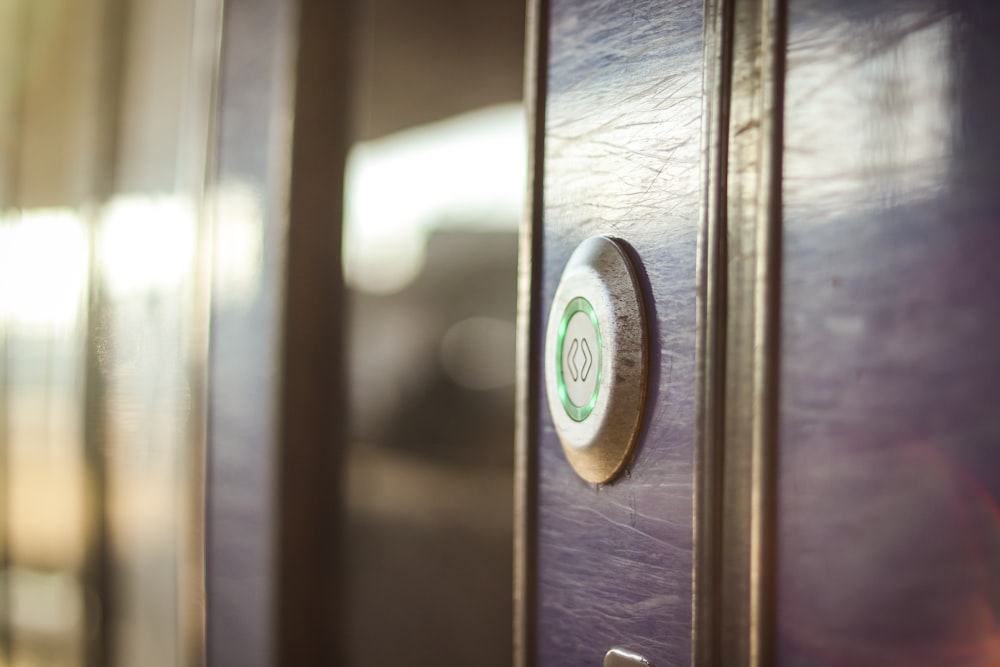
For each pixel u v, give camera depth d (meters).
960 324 0.52
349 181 1.60
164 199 1.66
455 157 2.02
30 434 1.84
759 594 0.62
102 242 1.74
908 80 0.55
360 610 1.66
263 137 1.53
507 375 2.12
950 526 0.53
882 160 0.56
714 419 0.66
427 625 1.75
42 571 1.82
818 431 0.59
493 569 1.86
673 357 0.70
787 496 0.61
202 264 1.61
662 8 0.72
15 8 1.88
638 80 0.75
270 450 1.51
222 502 1.58
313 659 1.57
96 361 1.73
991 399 0.51
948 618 0.53
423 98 1.95
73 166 1.80
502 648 1.83
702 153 0.67
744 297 0.65
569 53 0.82
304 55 1.52
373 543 1.67
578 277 0.76
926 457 0.54
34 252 1.85
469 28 2.01
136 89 1.73
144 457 1.67
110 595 1.72
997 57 0.51
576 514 0.79
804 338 0.60
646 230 0.73
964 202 0.52
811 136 0.60
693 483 0.67
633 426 0.72
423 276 1.95
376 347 1.74
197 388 1.61
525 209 0.85
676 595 0.69
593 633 0.77
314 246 1.54
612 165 0.77
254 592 1.54
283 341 1.51
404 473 1.81
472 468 1.98
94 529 1.73
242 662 1.54
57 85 1.83
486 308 2.10
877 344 0.56
